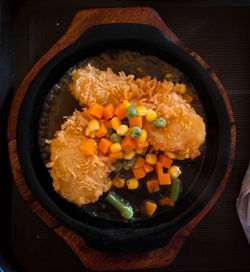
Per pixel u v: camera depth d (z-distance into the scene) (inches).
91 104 11.8
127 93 11.9
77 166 11.6
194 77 12.1
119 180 12.4
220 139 11.5
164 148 12.1
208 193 11.3
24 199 12.4
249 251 13.2
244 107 13.6
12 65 13.2
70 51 11.5
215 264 13.2
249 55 13.6
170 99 12.0
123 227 11.8
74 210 12.1
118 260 12.6
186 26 13.5
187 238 13.2
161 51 12.1
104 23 12.6
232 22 13.6
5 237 12.8
